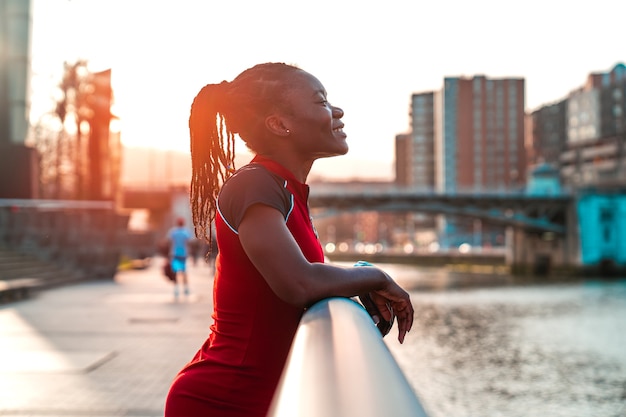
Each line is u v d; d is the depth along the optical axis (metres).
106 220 29.22
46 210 22.50
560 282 66.69
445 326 28.23
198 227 1.38
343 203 76.56
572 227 82.31
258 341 1.16
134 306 13.05
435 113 172.62
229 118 1.31
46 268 19.78
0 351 7.61
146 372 6.43
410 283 62.50
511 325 29.19
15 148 25.44
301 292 1.01
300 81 1.26
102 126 34.97
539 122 141.12
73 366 6.70
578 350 22.12
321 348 0.68
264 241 1.04
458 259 106.38
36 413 4.85
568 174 126.31
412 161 175.88
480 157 162.62
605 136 116.81
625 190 82.50
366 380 0.55
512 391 15.28
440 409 13.46
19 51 27.06
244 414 1.17
